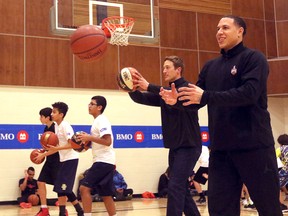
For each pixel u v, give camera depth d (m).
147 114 10.47
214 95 2.43
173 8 11.01
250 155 2.55
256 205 2.60
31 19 9.53
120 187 9.50
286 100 12.05
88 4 8.86
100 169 4.88
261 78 2.49
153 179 10.30
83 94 9.91
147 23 9.55
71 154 5.55
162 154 10.49
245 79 2.50
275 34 12.07
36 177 9.18
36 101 9.42
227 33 2.69
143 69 10.51
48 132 5.67
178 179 3.93
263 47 11.86
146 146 10.34
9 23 9.34
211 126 2.74
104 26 7.86
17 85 9.28
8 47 9.28
